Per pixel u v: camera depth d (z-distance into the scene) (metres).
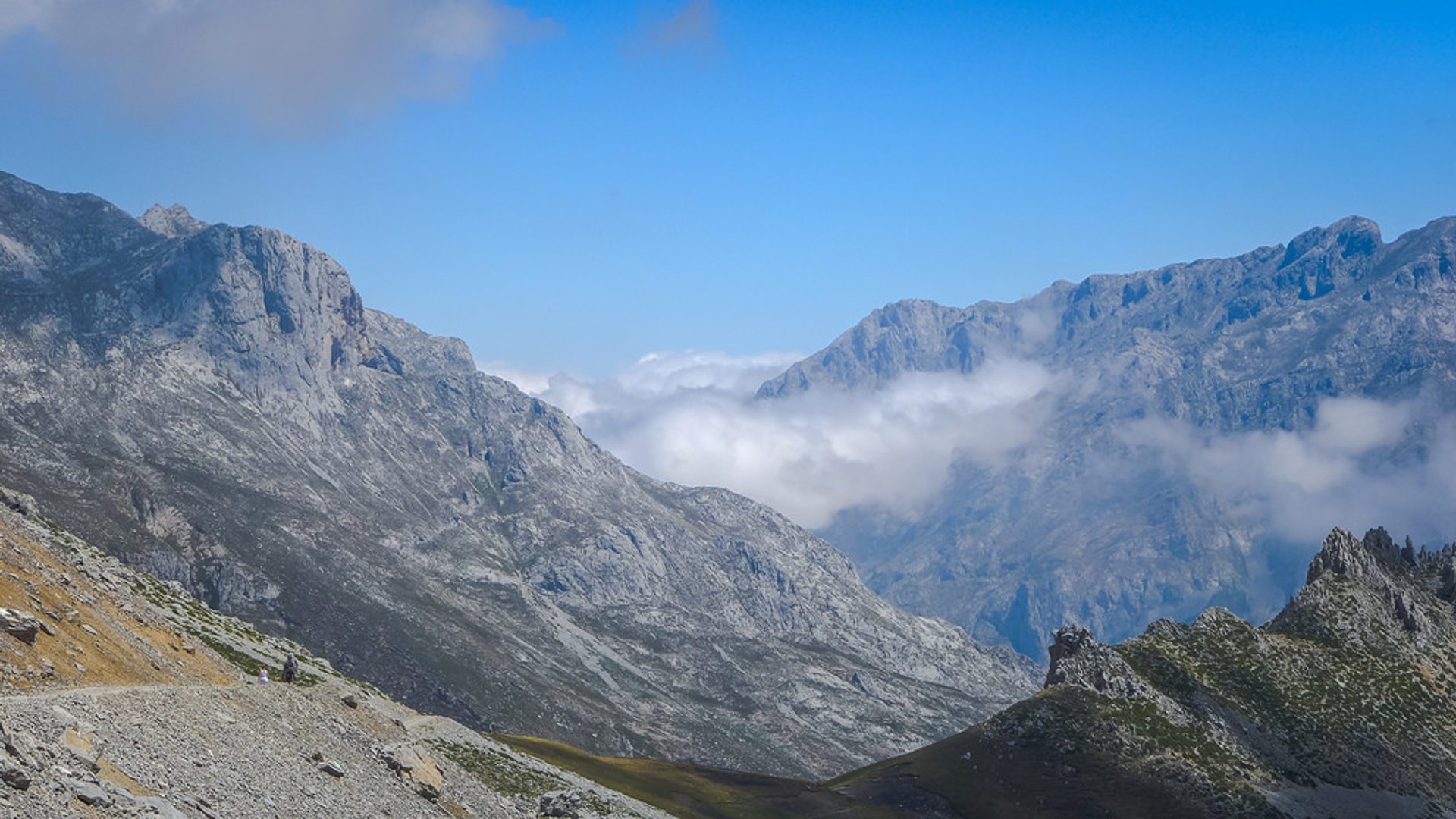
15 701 72.38
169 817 69.00
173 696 91.12
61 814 61.44
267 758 91.69
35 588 94.62
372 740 117.25
